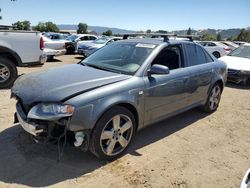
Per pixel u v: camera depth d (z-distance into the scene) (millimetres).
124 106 3787
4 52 7129
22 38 7219
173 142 4438
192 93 5035
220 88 6070
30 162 3568
